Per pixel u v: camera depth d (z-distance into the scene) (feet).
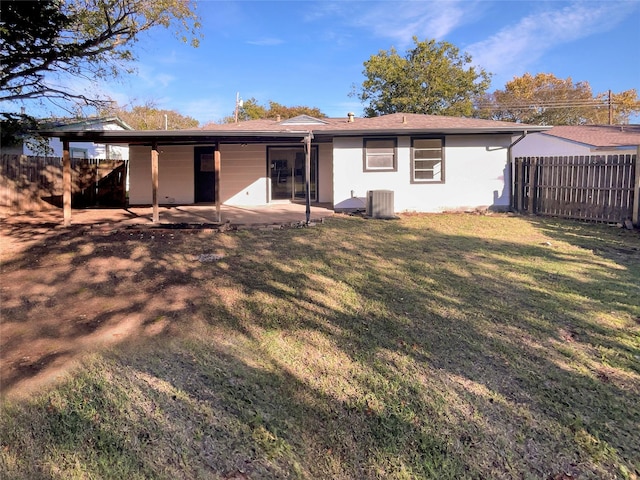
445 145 41.88
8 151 50.37
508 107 127.13
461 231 30.27
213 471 6.76
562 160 36.65
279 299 15.10
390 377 9.64
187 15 41.68
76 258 21.84
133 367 10.11
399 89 115.34
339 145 41.63
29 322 13.23
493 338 11.71
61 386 9.20
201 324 12.79
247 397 8.84
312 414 8.28
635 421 8.04
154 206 31.22
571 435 7.64
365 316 13.42
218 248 24.09
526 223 34.06
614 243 25.64
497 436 7.62
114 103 46.96
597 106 121.39
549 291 15.87
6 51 33.04
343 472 6.79
